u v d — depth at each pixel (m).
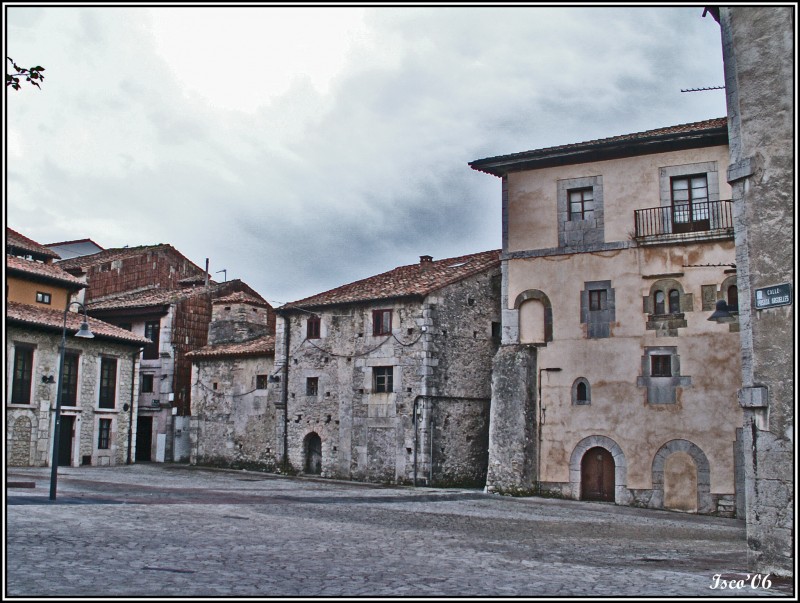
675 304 26.42
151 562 10.15
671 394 26.02
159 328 42.97
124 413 39.19
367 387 33.19
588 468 27.11
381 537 14.44
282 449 35.50
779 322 11.40
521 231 29.06
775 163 11.78
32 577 8.64
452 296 32.88
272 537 13.52
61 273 38.31
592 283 27.66
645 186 27.17
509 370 28.38
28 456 34.06
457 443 32.12
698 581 10.38
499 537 15.55
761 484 11.30
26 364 34.44
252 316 42.06
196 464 38.75
